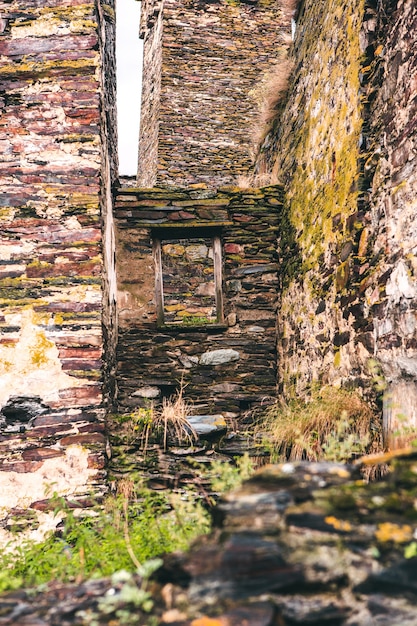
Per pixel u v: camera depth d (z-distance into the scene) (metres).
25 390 5.20
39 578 2.88
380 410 4.18
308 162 6.43
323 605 1.61
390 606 1.59
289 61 7.68
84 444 5.14
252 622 1.54
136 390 6.98
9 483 5.04
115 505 4.42
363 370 4.54
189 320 8.29
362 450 3.58
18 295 5.36
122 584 1.84
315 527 1.71
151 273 7.36
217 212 7.48
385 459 1.96
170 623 1.60
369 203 4.66
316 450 4.22
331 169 5.54
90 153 5.60
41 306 5.35
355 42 5.04
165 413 5.60
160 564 1.77
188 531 3.15
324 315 5.51
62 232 5.48
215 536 1.80
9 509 4.99
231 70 11.33
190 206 7.45
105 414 5.30
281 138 7.88
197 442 5.48
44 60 5.66
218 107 11.14
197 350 7.21
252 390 7.13
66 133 5.60
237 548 1.69
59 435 5.14
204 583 1.67
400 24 4.32
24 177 5.53
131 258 7.33
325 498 1.79
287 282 7.01
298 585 1.64
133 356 7.09
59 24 5.71
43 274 5.41
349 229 4.88
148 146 11.75
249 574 1.66
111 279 6.66
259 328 7.32
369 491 1.80
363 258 4.67
